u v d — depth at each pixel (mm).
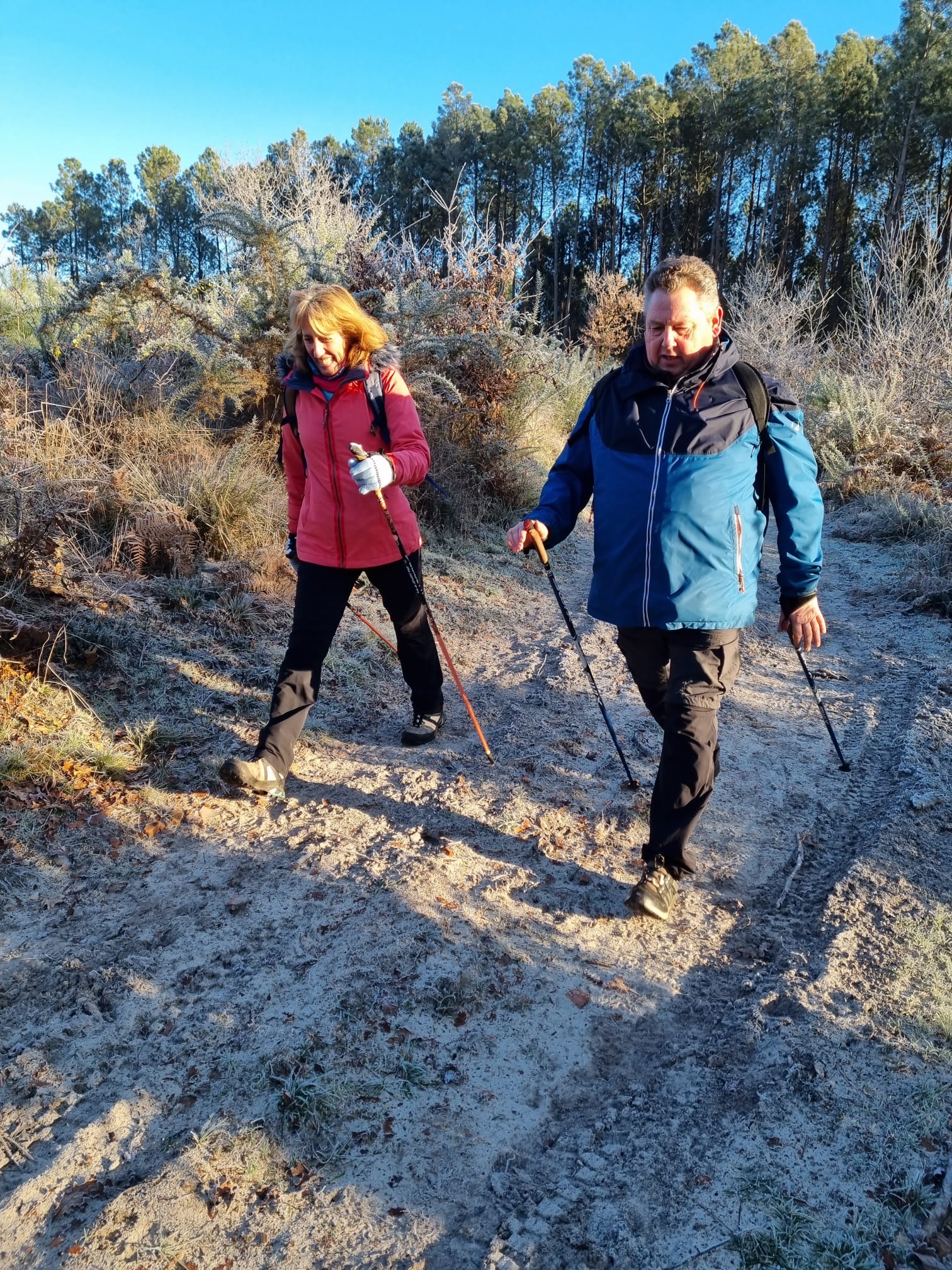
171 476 5242
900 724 4195
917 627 5582
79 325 6480
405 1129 2072
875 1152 1974
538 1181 1969
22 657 3793
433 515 6836
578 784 3684
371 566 3523
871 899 2879
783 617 2840
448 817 3375
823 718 3852
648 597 2711
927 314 11445
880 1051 2242
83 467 4766
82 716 3619
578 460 2998
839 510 9234
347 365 3355
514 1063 2285
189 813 3273
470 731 4145
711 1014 2473
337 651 4676
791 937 2770
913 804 3404
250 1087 2152
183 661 4141
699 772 2713
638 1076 2279
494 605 5941
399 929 2705
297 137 11438
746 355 15211
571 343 13477
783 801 3572
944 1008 2365
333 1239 1817
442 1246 1810
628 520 2709
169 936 2666
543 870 3084
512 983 2547
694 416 2643
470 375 7543
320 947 2631
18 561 4059
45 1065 2213
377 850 3125
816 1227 1814
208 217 6027
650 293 2662
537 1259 1776
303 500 3645
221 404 6004
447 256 8539
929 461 9547
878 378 11258
